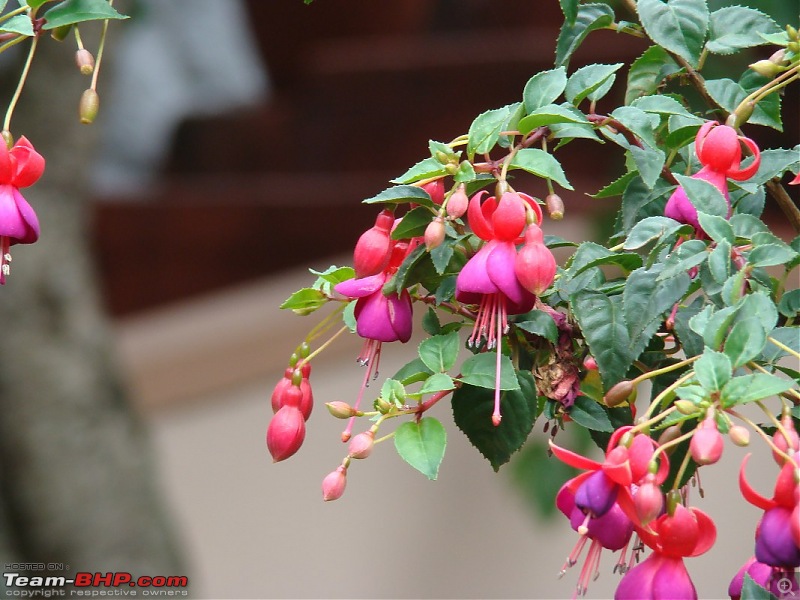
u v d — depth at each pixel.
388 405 0.88
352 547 1.95
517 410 0.89
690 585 0.84
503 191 0.85
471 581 1.96
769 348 0.87
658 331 0.90
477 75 1.88
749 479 1.79
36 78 1.41
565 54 0.94
